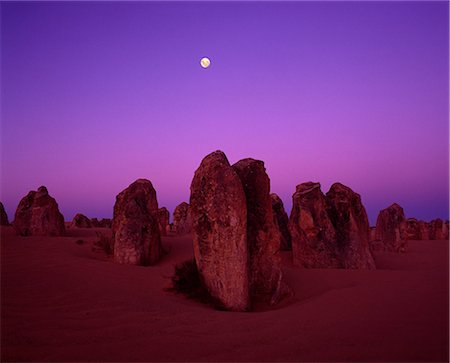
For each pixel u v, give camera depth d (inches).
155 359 180.5
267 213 358.3
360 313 240.7
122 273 426.3
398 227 776.9
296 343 194.9
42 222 748.0
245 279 313.3
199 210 335.0
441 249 815.7
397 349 175.2
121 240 509.0
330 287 354.6
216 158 342.3
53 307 267.6
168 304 295.4
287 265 525.3
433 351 169.6
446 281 319.0
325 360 170.1
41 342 200.7
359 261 505.0
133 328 225.8
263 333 214.5
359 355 172.6
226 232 313.6
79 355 185.2
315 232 513.3
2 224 1035.9
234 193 318.3
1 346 192.7
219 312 275.7
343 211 540.4
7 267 413.4
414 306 244.1
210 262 320.8
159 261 533.3
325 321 230.1
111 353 188.1
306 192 538.0
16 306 264.7
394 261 603.2
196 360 178.5
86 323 233.8
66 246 604.1
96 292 323.3
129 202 536.4
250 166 370.0
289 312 264.8
